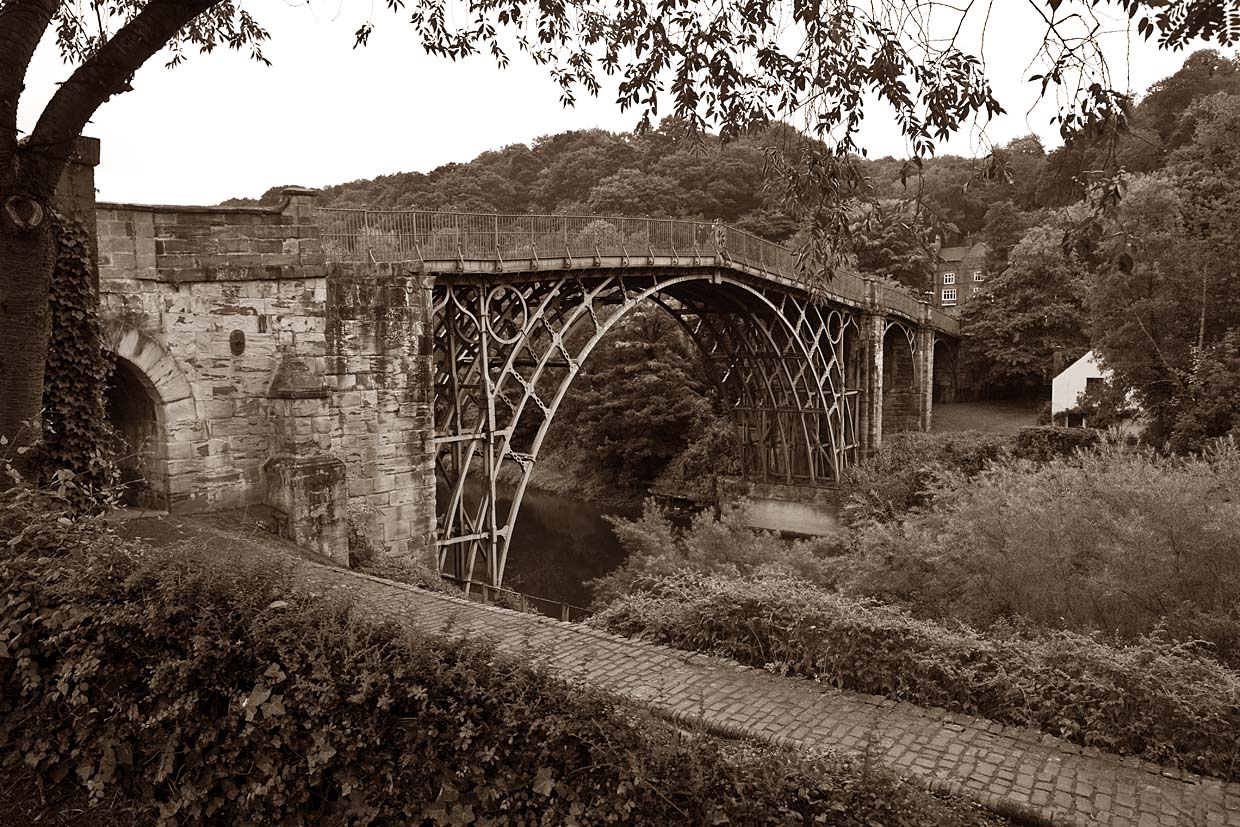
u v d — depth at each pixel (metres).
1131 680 6.73
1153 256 26.50
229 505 13.78
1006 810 5.58
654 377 48.06
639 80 7.93
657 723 4.65
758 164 67.50
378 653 4.91
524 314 21.06
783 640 8.42
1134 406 30.69
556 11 8.80
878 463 36.41
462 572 19.62
